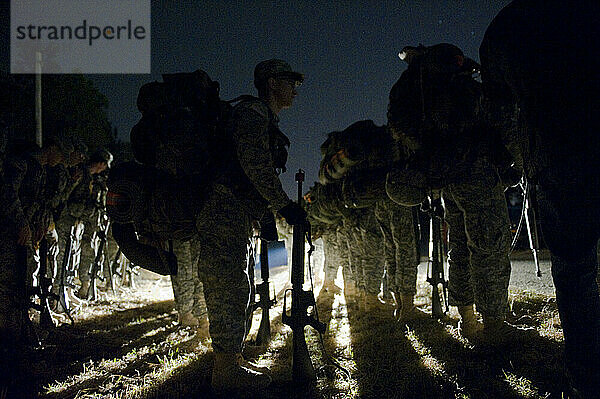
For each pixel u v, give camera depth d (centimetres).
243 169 342
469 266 419
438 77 405
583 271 244
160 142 346
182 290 577
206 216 345
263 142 341
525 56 256
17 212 436
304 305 362
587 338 241
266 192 343
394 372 363
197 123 345
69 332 572
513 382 319
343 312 645
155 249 365
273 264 1731
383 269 639
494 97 331
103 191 838
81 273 857
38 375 415
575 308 243
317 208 789
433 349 411
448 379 337
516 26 267
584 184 239
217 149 349
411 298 548
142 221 356
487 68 304
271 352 448
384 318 578
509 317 476
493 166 402
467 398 305
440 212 489
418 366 367
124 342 532
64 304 619
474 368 353
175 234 357
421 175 420
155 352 474
